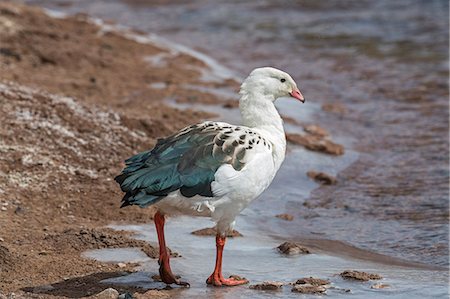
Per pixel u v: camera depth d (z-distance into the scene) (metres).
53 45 22.70
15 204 12.42
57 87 18.66
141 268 10.58
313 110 20.17
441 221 13.47
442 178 15.58
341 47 27.09
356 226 13.34
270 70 10.88
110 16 31.94
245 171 9.78
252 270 10.73
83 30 26.58
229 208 9.86
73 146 14.56
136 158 9.94
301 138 17.36
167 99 19.44
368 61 25.23
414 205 14.26
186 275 10.43
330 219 13.66
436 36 27.89
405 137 18.23
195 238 11.88
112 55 23.69
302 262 11.17
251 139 10.08
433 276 10.66
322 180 15.51
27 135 14.51
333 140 18.00
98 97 18.55
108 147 14.87
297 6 33.50
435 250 12.27
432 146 17.55
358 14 31.64
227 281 10.09
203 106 19.05
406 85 22.53
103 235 11.41
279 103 20.42
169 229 12.24
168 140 10.00
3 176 13.13
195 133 10.00
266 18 31.58
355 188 15.22
